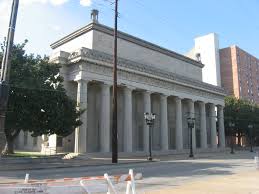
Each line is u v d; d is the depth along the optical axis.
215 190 13.74
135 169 24.88
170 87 57.25
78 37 51.66
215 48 105.12
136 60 55.12
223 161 35.72
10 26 15.23
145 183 16.41
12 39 15.17
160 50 60.41
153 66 56.75
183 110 65.12
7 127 33.19
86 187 8.99
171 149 58.56
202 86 65.06
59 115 33.91
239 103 85.50
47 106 33.53
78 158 37.84
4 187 7.70
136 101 54.88
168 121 60.94
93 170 24.09
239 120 82.12
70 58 44.28
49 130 34.81
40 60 36.56
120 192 12.83
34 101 32.75
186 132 64.31
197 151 60.91
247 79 111.19
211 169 25.16
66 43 53.84
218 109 73.00
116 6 36.88
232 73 106.06
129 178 10.05
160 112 55.88
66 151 43.88
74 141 44.62
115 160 33.34
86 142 43.69
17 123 32.72
